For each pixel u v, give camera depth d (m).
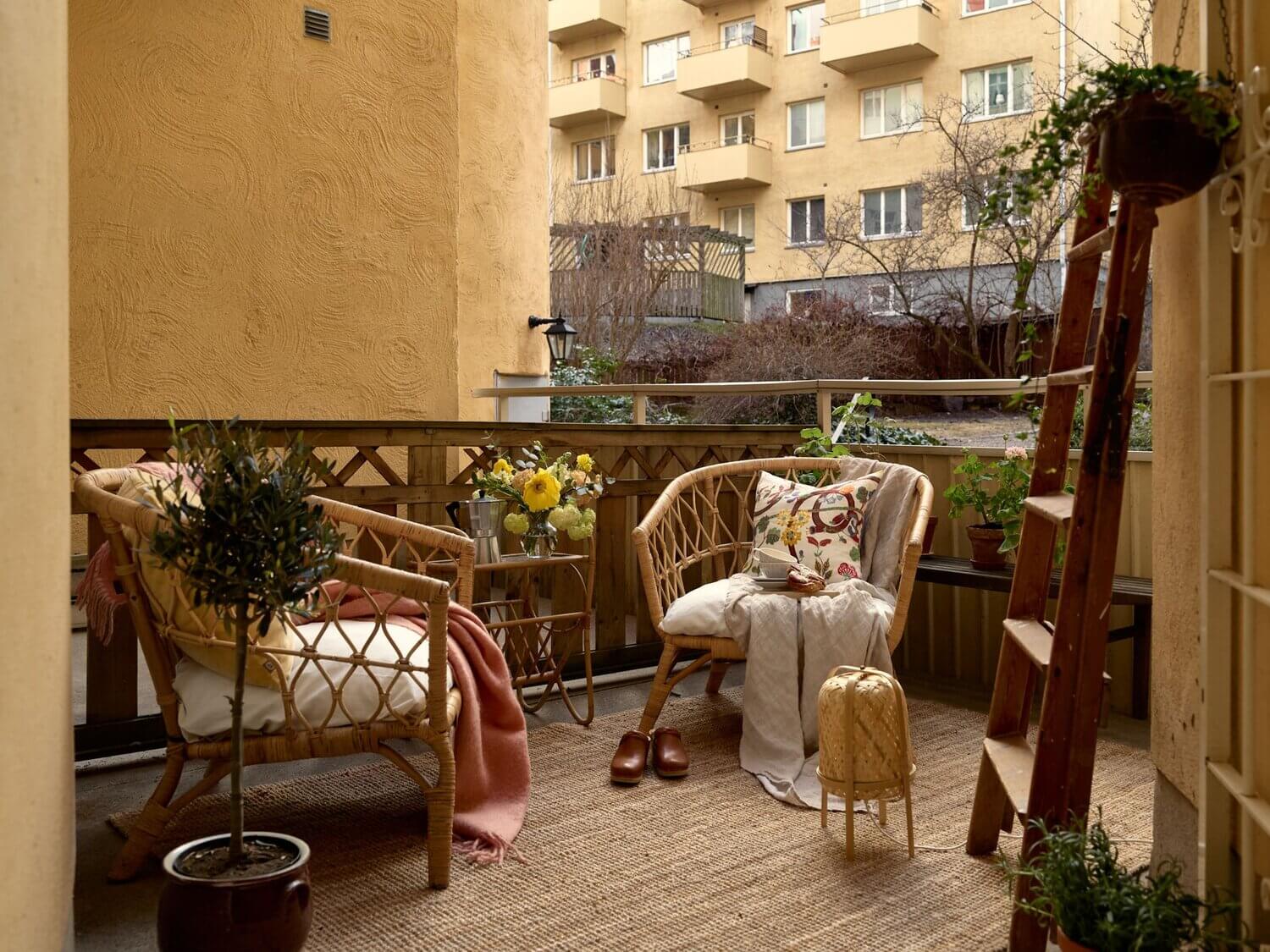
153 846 2.33
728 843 2.39
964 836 2.43
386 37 6.12
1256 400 1.45
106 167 5.21
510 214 7.46
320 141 5.89
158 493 1.75
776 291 17.61
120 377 5.27
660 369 12.74
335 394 5.98
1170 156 1.53
